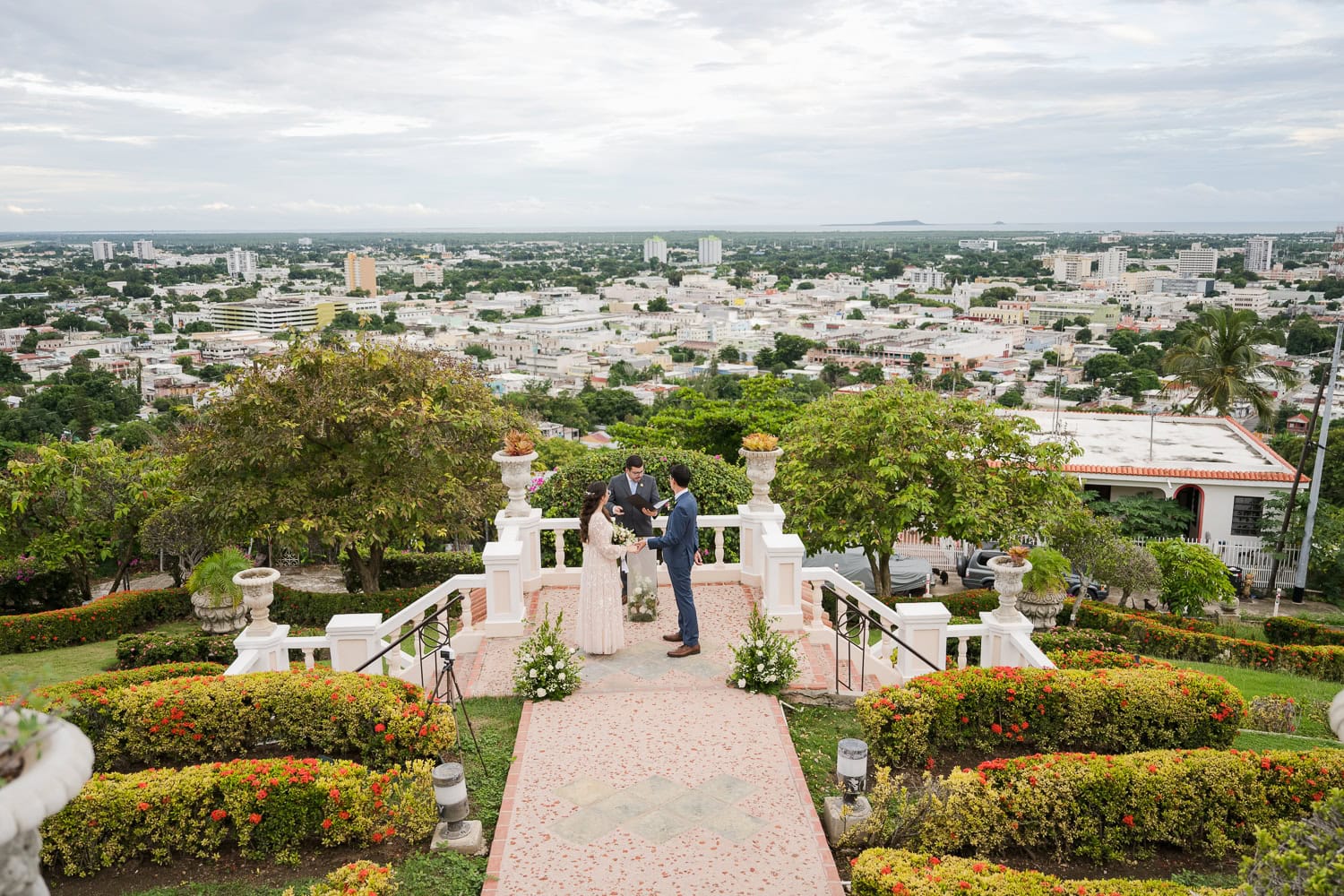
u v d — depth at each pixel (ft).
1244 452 96.68
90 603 54.80
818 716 28.73
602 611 31.42
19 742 11.50
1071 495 62.39
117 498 62.85
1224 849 21.27
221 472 56.08
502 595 33.91
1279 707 36.24
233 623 51.42
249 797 20.70
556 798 22.81
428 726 24.14
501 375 413.80
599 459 48.93
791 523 62.44
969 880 17.85
